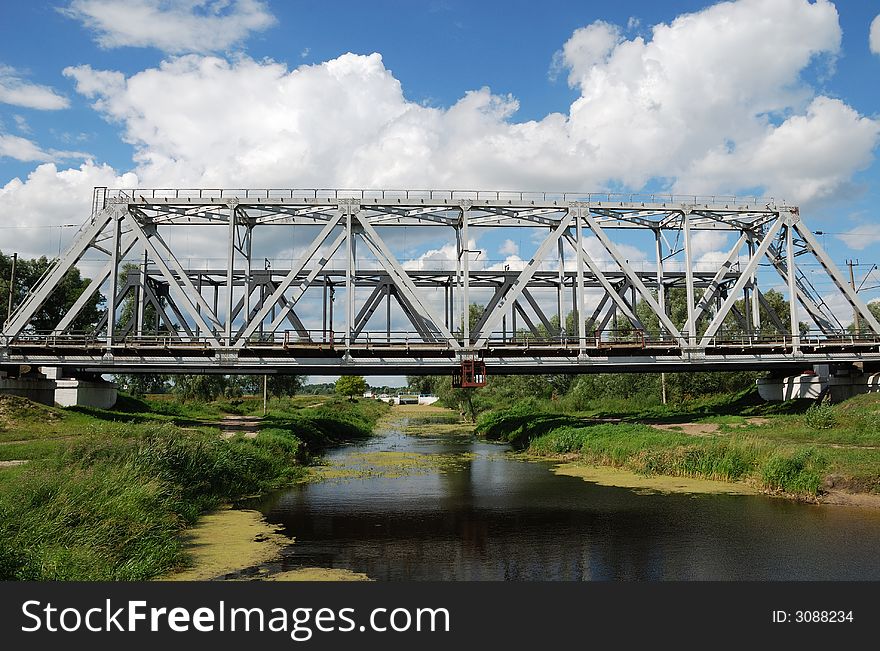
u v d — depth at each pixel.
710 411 54.25
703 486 26.33
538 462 36.28
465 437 57.69
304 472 32.06
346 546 17.19
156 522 16.34
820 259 45.12
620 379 74.12
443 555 16.28
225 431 40.06
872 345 43.72
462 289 43.34
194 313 39.22
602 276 42.47
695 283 51.31
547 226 43.53
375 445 49.03
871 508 21.11
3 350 38.59
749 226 45.81
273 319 45.34
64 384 40.91
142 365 39.47
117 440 22.17
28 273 65.44
